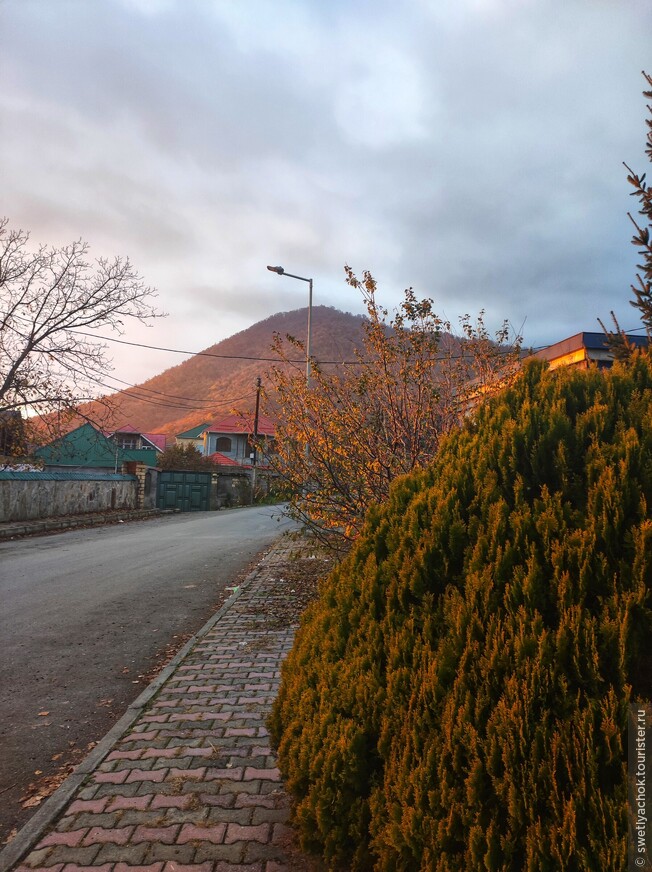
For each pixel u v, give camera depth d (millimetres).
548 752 1616
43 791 3344
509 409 2455
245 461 57375
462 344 6570
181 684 4789
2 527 17391
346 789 2090
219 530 19500
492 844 1604
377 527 2580
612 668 1656
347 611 2438
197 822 2783
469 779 1696
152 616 7457
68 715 4438
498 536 2023
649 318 2723
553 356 9000
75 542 15852
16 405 17922
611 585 1750
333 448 6766
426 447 6449
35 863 2502
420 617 2119
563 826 1520
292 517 7406
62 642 6316
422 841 1770
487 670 1805
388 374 6488
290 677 2688
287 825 2744
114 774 3275
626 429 2102
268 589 8680
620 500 1862
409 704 1963
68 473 23375
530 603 1828
